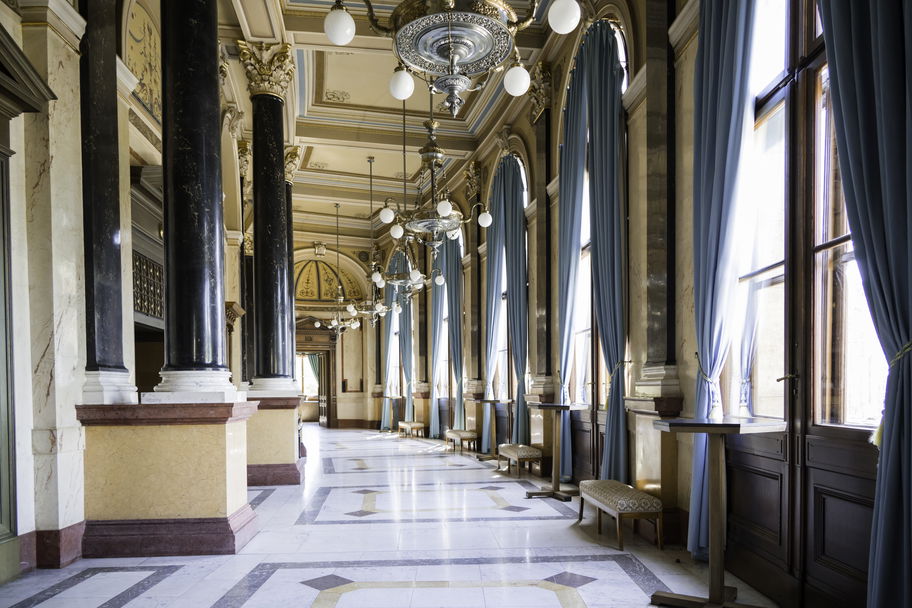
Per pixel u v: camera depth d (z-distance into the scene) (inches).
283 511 249.4
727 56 162.7
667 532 198.1
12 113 168.9
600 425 277.4
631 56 234.5
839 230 140.1
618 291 243.0
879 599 101.1
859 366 133.0
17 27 175.6
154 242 313.6
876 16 107.3
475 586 156.4
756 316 172.2
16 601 147.3
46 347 176.4
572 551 188.5
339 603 144.9
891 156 103.0
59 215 180.5
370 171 545.0
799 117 148.9
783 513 148.6
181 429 190.5
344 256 776.9
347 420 813.9
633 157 240.2
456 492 290.7
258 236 321.4
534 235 378.3
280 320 323.9
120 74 207.6
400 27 126.5
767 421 153.3
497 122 426.0
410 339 685.9
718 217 165.8
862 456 122.8
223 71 333.7
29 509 171.9
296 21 314.8
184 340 195.5
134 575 166.7
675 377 206.8
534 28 338.6
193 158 198.2
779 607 145.8
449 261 550.9
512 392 413.1
